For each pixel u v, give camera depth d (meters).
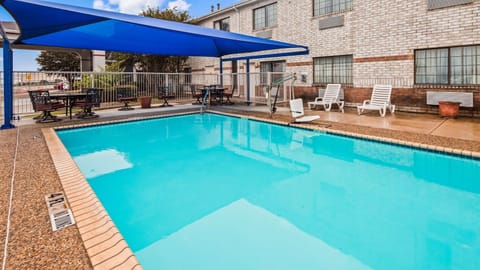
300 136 8.30
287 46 11.72
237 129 9.47
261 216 3.69
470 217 3.55
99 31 9.49
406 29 10.60
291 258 2.77
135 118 10.43
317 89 13.79
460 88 9.48
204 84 16.25
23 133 7.54
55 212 3.02
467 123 8.14
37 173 4.29
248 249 2.93
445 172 5.26
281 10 15.07
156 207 3.99
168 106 14.04
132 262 2.20
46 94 9.58
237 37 10.33
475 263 2.64
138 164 6.02
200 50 13.73
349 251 2.87
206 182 4.98
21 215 2.95
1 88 10.69
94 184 4.88
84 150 7.10
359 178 5.04
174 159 6.38
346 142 7.24
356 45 12.14
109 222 2.82
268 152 6.86
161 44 11.97
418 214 3.66
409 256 2.76
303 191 4.51
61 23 7.00
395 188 4.56
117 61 20.92
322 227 3.36
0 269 2.09
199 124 10.33
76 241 2.48
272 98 13.90
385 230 3.28
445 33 9.71
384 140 6.47
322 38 13.38
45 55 29.97
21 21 6.73
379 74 11.49
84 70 19.58
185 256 2.84
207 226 3.44
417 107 10.51
